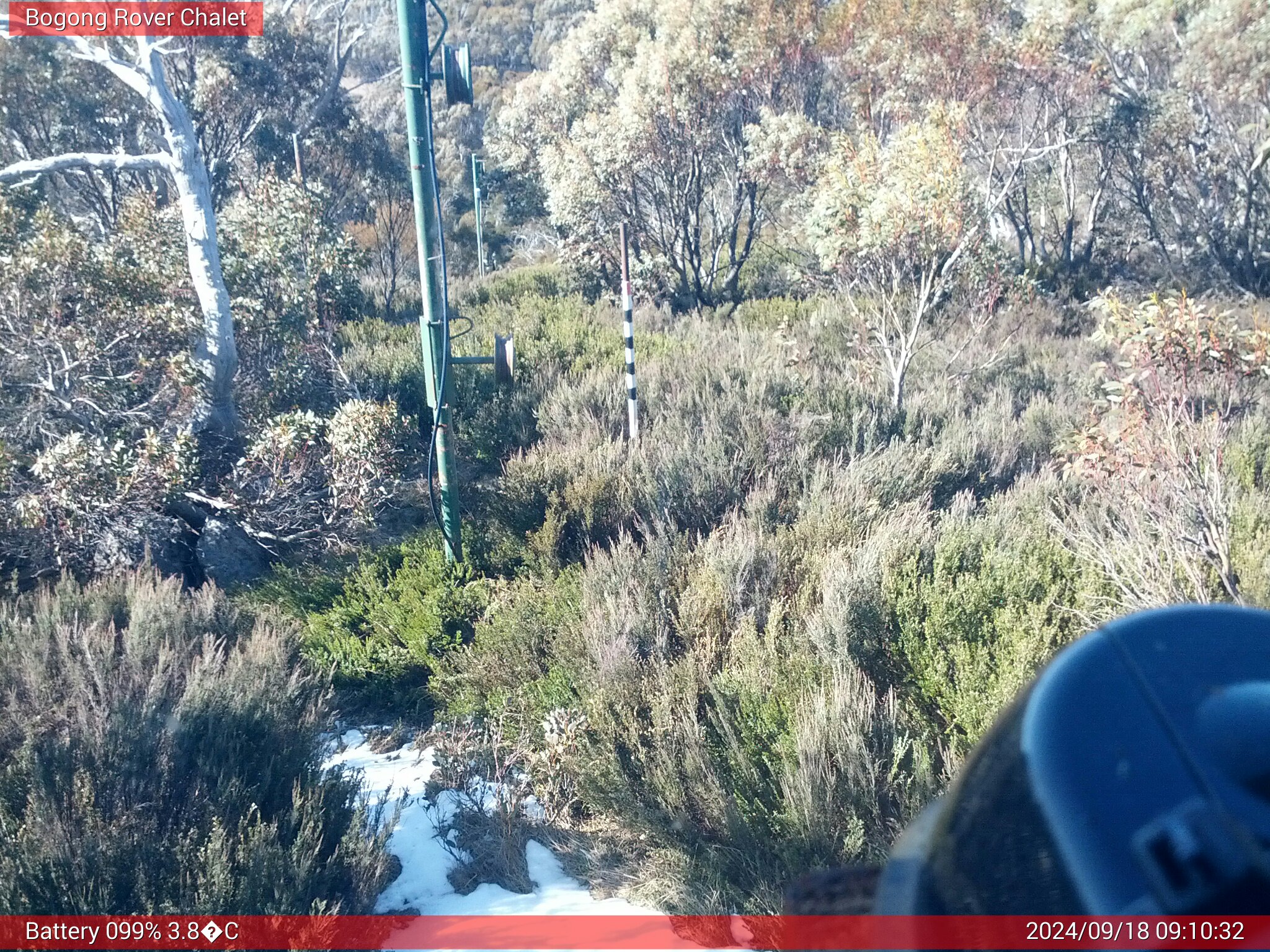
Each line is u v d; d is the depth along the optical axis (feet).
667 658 16.69
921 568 17.40
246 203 39.68
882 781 12.42
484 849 13.44
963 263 43.27
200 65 61.82
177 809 12.34
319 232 39.04
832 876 4.50
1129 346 21.24
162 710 13.97
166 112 27.78
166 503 25.18
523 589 20.84
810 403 31.71
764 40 54.65
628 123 54.60
